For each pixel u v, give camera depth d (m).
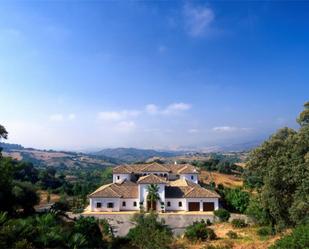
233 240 40.72
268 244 34.81
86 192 85.50
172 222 57.16
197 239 41.69
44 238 28.53
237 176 129.50
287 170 34.44
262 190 38.50
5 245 26.44
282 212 36.97
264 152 39.81
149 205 65.19
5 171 41.47
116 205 65.06
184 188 69.44
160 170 81.38
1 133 39.66
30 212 54.31
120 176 78.75
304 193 31.75
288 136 38.12
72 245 30.09
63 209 66.25
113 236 43.50
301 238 23.34
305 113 34.25
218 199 65.56
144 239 34.34
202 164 141.62
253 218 48.75
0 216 30.47
